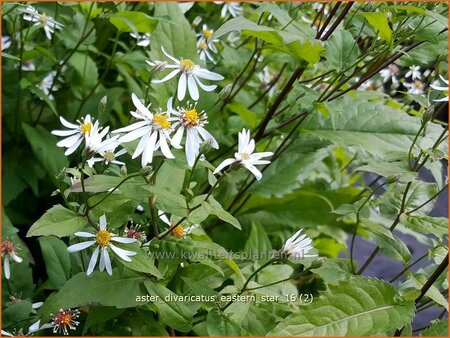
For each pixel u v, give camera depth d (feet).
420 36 0.95
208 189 1.18
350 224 1.44
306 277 1.33
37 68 1.35
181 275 0.95
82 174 0.76
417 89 1.29
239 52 1.43
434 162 0.94
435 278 0.85
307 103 1.02
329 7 1.33
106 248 0.79
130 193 0.78
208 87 0.86
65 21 1.43
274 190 1.25
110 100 1.32
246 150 0.77
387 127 1.06
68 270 1.03
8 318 0.94
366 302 0.80
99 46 1.48
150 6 1.43
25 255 1.05
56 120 1.38
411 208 0.95
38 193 1.34
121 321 0.95
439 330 0.83
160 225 0.97
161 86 1.02
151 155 0.75
